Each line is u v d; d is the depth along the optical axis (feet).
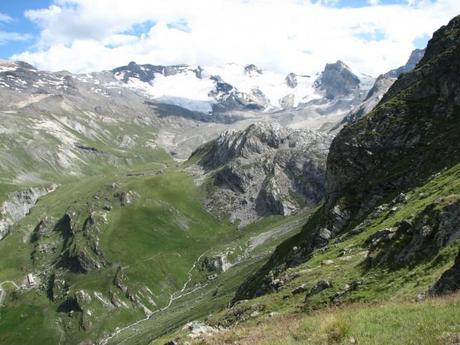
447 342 74.79
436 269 149.48
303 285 220.64
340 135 436.35
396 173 355.56
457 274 122.21
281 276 276.21
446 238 160.25
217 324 237.25
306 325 98.02
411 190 310.86
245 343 106.01
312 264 268.00
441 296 114.32
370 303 148.97
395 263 176.35
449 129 352.90
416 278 153.89
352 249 262.06
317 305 183.32
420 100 402.52
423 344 76.18
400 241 182.70
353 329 87.40
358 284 179.52
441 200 174.40
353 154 408.46
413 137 379.55
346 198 381.40
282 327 109.70
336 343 84.74
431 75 403.95
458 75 381.19
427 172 320.91
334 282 195.62
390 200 330.54
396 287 157.28
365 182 381.60
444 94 385.70
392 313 94.17
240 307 238.27
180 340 144.25
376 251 198.08
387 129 401.49
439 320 83.30
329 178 433.48
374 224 289.94
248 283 462.19
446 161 312.91
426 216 175.11
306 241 383.86
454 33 435.53
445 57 400.67
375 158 394.11
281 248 454.81
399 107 408.05
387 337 81.56
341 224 362.33
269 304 222.28
